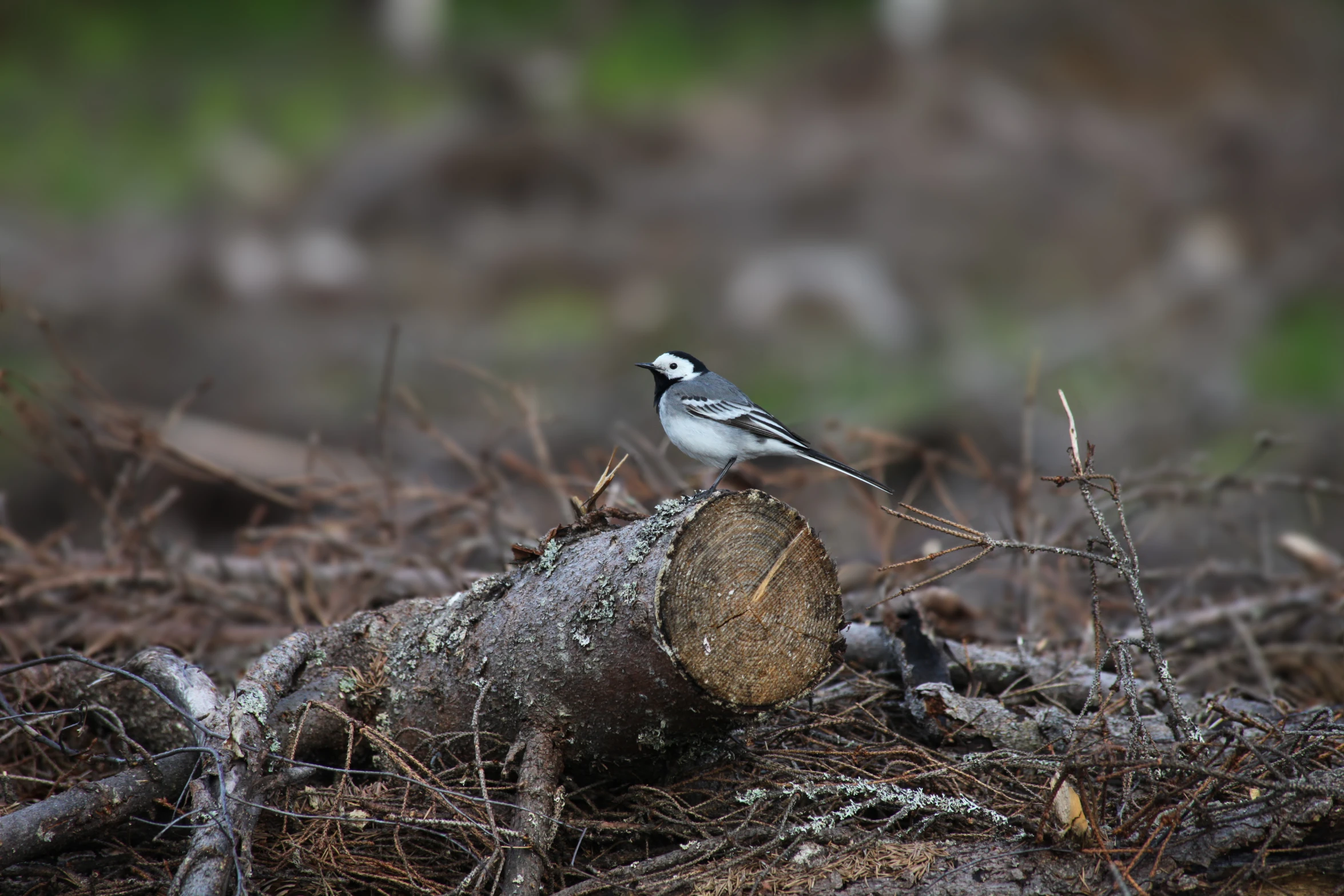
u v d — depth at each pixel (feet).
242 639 28.09
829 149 88.17
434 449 50.55
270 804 18.97
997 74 98.07
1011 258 77.46
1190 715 20.79
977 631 27.76
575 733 18.48
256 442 48.88
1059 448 51.03
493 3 118.21
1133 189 82.02
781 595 17.92
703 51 111.14
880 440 33.73
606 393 60.29
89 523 43.57
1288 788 15.94
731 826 18.47
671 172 87.20
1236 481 32.81
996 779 19.58
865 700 21.99
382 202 85.30
